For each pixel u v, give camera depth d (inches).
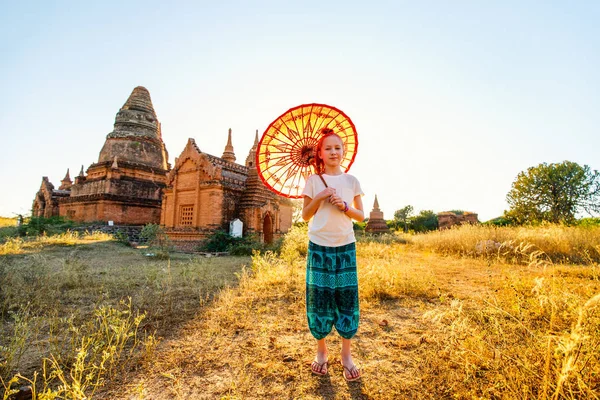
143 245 750.5
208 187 719.1
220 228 709.9
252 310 193.5
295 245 518.3
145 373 116.9
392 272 265.0
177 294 234.1
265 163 137.6
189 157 759.1
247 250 610.2
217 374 116.0
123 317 175.8
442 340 137.8
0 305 195.8
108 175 1033.5
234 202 760.3
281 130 134.6
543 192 935.7
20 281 249.6
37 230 826.8
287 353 132.6
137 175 1117.7
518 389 89.2
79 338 144.8
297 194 141.3
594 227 512.7
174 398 101.4
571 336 79.5
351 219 124.6
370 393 102.3
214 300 212.7
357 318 117.0
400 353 131.3
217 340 146.1
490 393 95.3
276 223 831.7
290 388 106.3
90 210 1036.5
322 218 121.0
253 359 127.3
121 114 1207.6
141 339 148.3
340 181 125.7
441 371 112.0
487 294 208.8
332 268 118.2
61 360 120.9
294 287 250.4
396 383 107.8
